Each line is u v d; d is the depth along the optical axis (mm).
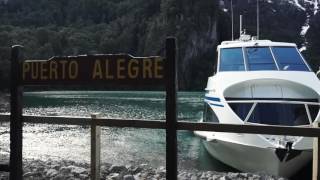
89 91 112750
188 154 16922
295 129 4746
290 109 11805
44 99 78125
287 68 13031
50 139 21766
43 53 157250
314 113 11828
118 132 23938
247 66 13344
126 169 10688
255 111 11914
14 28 170875
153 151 18078
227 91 12695
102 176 9828
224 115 12156
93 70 5590
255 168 11719
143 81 5289
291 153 10711
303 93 12375
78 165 11914
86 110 48375
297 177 12008
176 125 5152
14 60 6027
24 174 9641
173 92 5121
